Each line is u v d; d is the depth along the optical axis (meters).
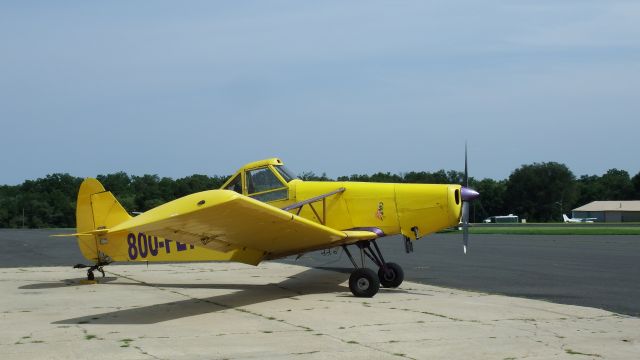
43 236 35.00
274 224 8.00
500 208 99.19
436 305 8.20
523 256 17.16
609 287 10.17
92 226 11.16
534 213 96.81
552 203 96.25
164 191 82.25
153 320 7.12
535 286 10.38
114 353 5.44
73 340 5.99
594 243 23.94
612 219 90.31
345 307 8.05
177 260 10.55
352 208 10.07
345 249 9.68
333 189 10.14
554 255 17.42
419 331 6.38
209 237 8.35
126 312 7.73
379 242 26.30
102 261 11.20
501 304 8.28
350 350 5.51
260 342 5.87
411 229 9.90
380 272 10.20
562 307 8.01
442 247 21.98
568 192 96.69
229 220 7.55
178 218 7.04
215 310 7.86
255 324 6.83
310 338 6.04
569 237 29.86
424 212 9.80
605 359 5.18
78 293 9.69
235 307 8.11
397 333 6.27
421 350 5.51
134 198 81.06
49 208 83.94
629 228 44.81
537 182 96.50
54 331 6.46
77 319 7.21
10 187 94.94
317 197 10.05
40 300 8.87
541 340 5.92
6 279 11.78
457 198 9.95
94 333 6.34
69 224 85.06
